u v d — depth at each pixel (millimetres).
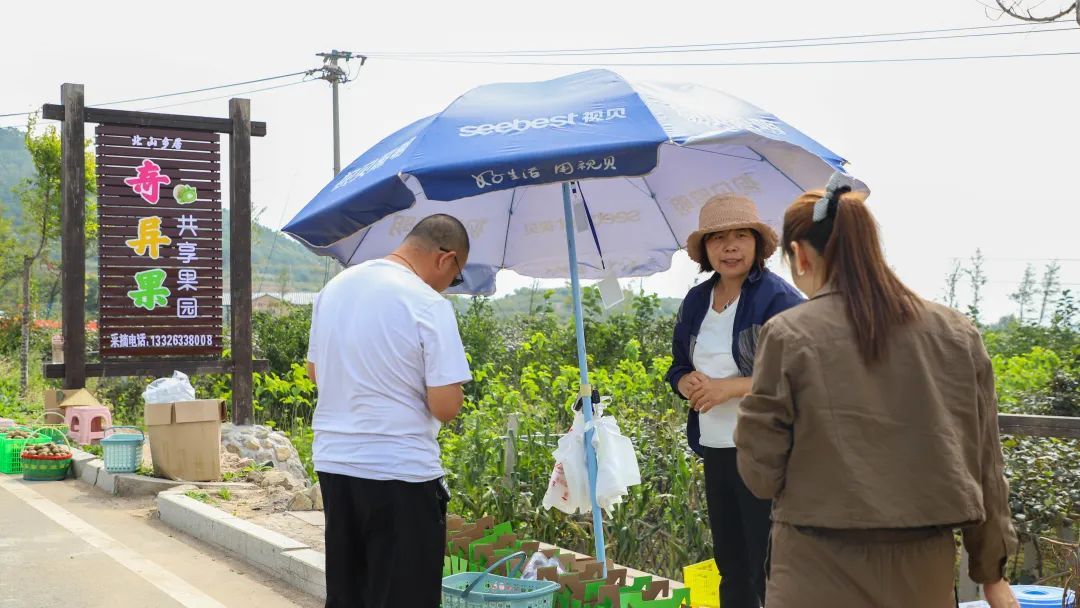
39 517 7738
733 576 3824
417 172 3459
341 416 3461
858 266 2391
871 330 2336
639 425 7230
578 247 5102
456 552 4469
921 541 2307
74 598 5383
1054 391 8219
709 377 3809
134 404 14359
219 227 10359
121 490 8766
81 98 9867
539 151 3404
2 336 26234
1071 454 5980
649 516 6586
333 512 3475
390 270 3512
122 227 10016
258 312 16469
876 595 2291
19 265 32438
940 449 2299
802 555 2369
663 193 4707
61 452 9766
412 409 3430
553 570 4023
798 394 2373
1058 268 15805
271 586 5676
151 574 5914
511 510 6457
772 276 3740
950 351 2369
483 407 8422
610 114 3609
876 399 2324
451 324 3451
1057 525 5871
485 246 5102
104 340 9977
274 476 8797
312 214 3898
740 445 2443
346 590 3488
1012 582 5770
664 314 14352
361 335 3424
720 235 3738
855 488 2285
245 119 10406
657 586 4105
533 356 13203
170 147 10164
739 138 3414
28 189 23406
